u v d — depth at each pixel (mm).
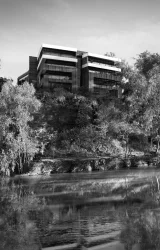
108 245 10609
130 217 14234
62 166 36812
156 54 57562
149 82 45375
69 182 27578
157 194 20422
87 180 28734
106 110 48781
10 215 15062
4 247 10531
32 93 38094
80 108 55688
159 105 43656
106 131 48188
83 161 38594
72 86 82000
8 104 35781
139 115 47125
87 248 10250
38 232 12188
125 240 10961
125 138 52625
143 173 33750
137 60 58719
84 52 91062
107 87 84688
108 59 89000
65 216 14695
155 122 45781
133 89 47312
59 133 50344
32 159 37562
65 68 81375
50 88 71438
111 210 15844
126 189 22922
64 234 11859
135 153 49781
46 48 81125
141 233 11672
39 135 41031
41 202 18453
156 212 15133
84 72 86688
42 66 82062
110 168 39469
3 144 34938
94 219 14031
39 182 27859
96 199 19141
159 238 11211
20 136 35469
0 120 34406
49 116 53125
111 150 49250
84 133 49031
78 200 18922
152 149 52906
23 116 35531
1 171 33688
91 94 64625
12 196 20688
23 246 10547
